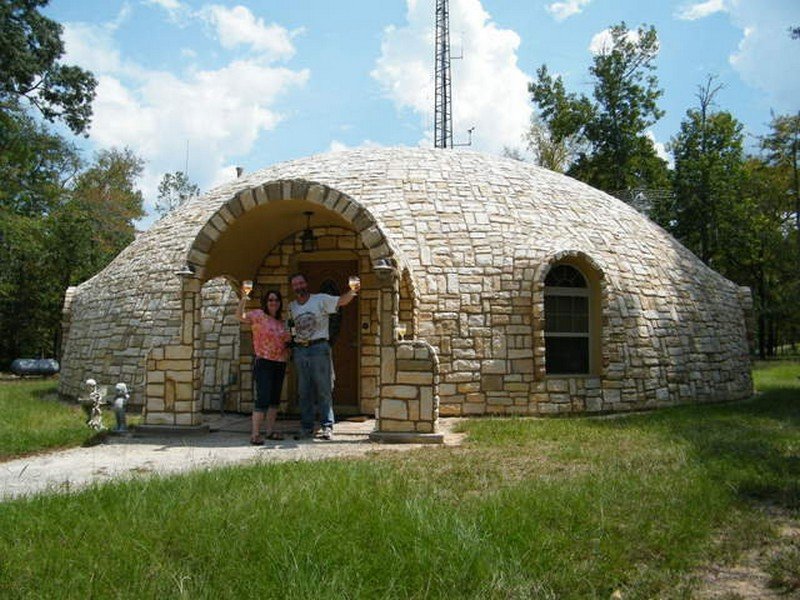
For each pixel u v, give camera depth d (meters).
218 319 12.87
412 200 12.88
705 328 14.35
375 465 6.50
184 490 5.19
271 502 4.78
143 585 3.47
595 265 12.16
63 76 27.25
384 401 8.95
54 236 32.84
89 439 8.92
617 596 3.53
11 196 32.69
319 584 3.43
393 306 9.05
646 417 10.93
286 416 11.94
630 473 6.18
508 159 15.99
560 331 12.23
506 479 6.01
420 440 8.61
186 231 14.13
